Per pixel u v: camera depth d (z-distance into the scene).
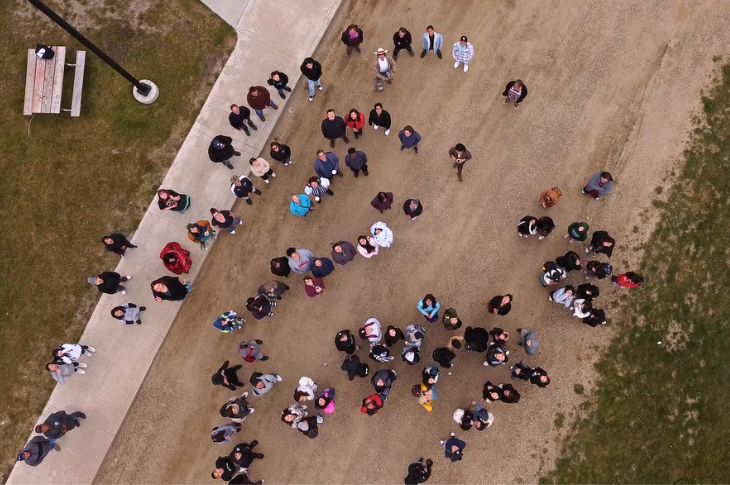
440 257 13.66
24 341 13.61
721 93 14.11
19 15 14.69
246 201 13.87
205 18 14.61
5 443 13.36
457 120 14.12
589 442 13.09
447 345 13.38
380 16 14.62
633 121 14.01
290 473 13.25
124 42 14.57
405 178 13.94
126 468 13.36
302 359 13.52
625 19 14.42
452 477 13.12
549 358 13.32
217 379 12.61
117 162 14.12
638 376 13.22
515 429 13.17
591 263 12.74
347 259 12.61
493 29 14.47
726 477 12.94
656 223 13.63
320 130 14.20
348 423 13.30
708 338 13.29
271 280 13.70
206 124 14.21
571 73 14.21
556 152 13.93
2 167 14.18
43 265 13.83
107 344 13.55
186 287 13.04
